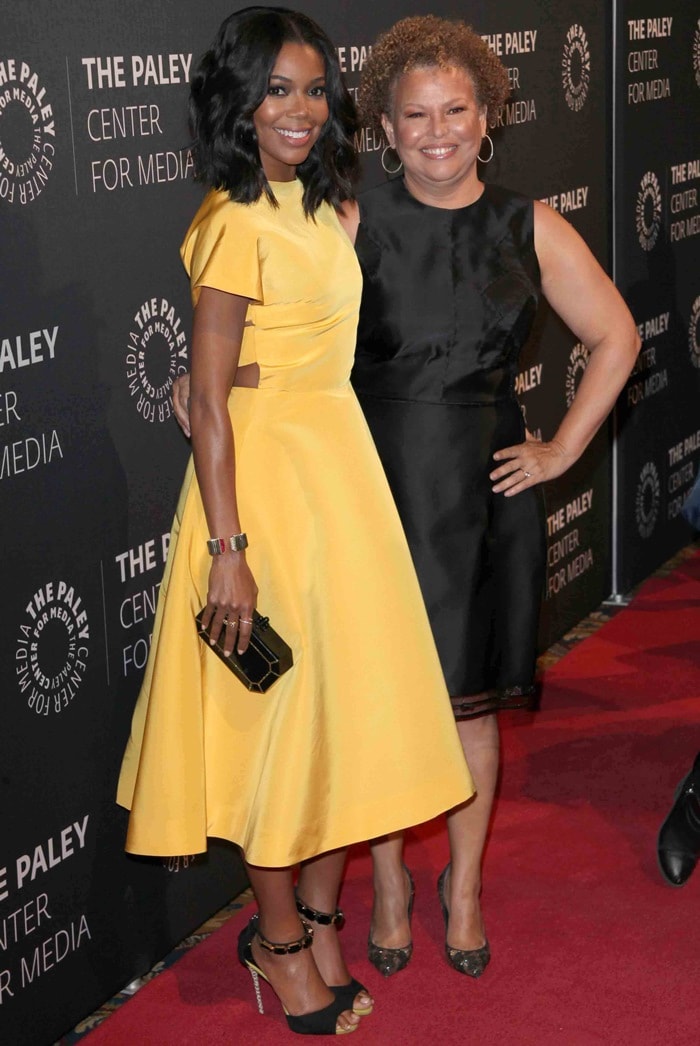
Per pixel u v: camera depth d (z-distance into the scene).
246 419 2.19
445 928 2.75
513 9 3.66
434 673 2.34
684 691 3.95
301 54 2.06
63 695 2.36
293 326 2.16
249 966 2.48
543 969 2.62
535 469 2.43
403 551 2.31
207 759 2.32
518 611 2.50
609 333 2.45
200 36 2.47
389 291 2.36
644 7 4.40
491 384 2.41
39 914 2.38
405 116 2.29
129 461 2.45
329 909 2.49
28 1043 2.39
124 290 2.38
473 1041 2.40
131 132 2.34
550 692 3.97
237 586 2.14
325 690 2.24
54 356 2.24
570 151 4.07
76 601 2.36
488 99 2.35
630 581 4.83
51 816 2.37
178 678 2.26
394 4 3.09
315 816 2.26
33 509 2.24
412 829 3.21
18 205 2.12
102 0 2.25
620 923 2.78
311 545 2.21
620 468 4.65
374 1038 2.42
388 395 2.41
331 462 2.22
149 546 2.52
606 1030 2.42
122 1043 2.44
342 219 2.37
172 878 2.74
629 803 3.29
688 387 5.13
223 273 2.08
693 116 4.86
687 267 4.98
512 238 2.39
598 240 4.31
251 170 2.10
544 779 3.43
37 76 2.13
